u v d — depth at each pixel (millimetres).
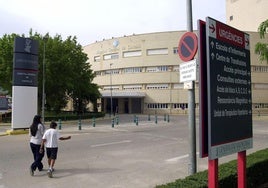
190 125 6992
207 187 5145
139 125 30578
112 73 71250
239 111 5516
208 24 4777
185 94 64312
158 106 66000
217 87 4891
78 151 13883
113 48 71000
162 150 14188
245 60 5848
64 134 21766
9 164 10977
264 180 7164
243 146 5605
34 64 22719
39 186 8094
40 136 9617
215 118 4781
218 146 4824
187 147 15125
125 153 13352
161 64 65625
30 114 22422
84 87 43781
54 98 37562
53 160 9227
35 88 22766
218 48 4992
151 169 10211
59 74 35594
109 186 8125
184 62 6473
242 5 73188
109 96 66625
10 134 21438
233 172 6152
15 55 21906
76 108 48781
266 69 65188
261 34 8836
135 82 67875
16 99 21922
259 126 30531
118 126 29359
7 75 33500
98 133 22453
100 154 13086
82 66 42812
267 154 8148
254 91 64188
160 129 25406
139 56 67562
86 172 9703
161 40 65875
